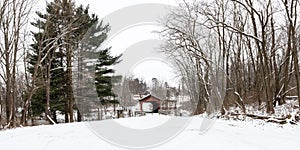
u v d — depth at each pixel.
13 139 11.26
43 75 28.55
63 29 25.83
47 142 10.45
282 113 19.92
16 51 24.39
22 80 31.14
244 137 12.07
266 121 18.67
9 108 23.81
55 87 31.25
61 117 42.75
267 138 11.88
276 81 25.94
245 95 34.38
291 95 32.50
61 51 29.81
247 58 38.75
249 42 30.36
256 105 29.34
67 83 29.16
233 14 30.19
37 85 28.50
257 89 30.50
